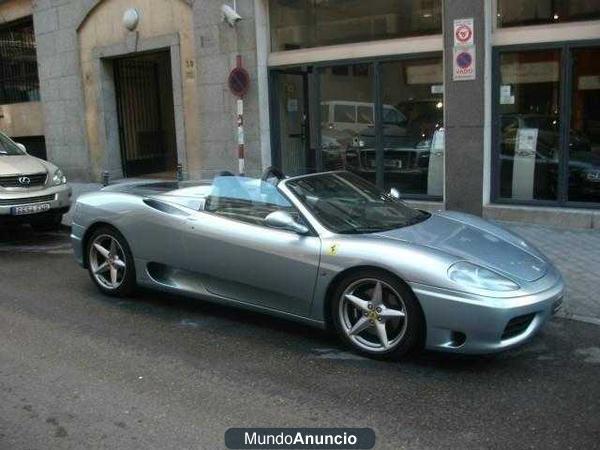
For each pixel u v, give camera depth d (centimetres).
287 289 497
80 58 1490
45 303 620
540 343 499
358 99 1078
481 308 419
